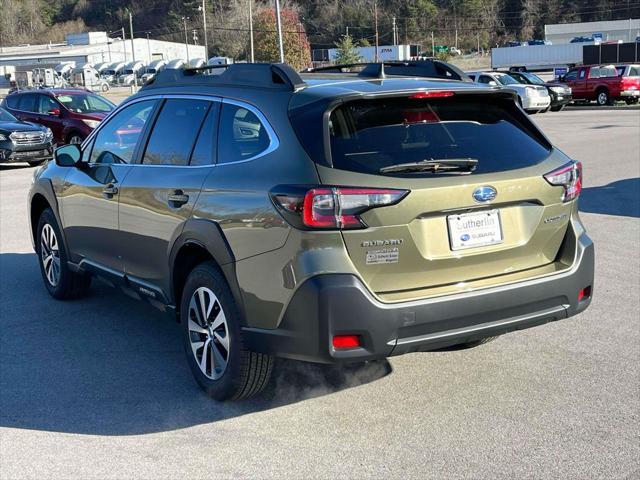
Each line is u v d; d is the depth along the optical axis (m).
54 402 4.56
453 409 4.36
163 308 5.07
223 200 4.24
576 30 101.19
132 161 5.30
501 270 4.20
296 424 4.22
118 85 97.44
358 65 5.01
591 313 6.01
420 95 4.08
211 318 4.48
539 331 5.64
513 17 152.88
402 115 4.09
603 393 4.52
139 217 5.07
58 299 6.66
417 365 5.02
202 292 4.49
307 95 4.10
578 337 5.48
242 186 4.14
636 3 147.12
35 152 18.23
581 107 34.91
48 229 6.59
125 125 5.51
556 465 3.70
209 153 4.57
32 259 8.20
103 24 182.00
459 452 3.85
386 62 5.23
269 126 4.16
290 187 3.85
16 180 15.80
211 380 4.50
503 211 4.16
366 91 4.00
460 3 145.75
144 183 5.00
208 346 4.53
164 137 5.04
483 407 4.37
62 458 3.87
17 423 4.28
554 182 4.27
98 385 4.81
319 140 3.89
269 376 4.31
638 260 7.61
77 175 5.94
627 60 51.84
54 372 5.04
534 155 4.30
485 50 146.50
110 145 5.65
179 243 4.62
